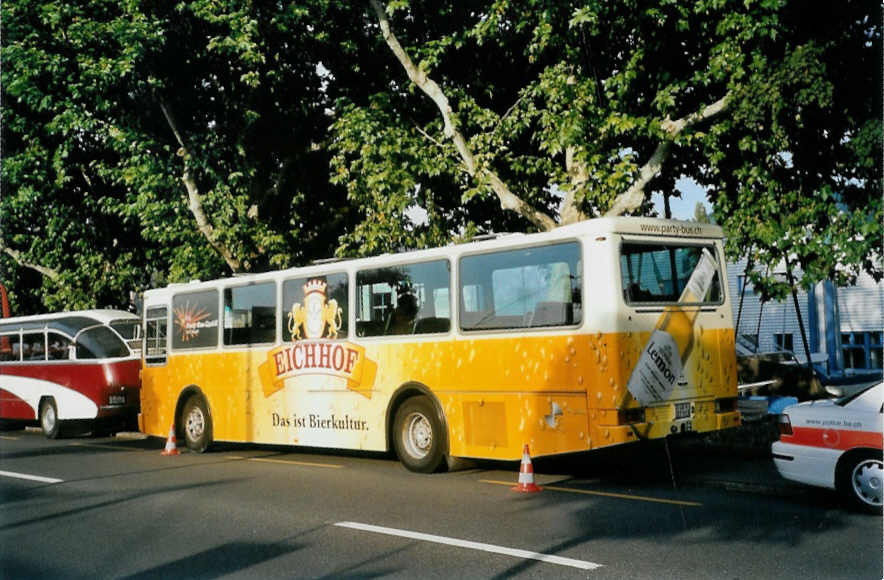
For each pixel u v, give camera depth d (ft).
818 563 22.77
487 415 38.91
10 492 39.81
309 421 47.67
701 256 38.37
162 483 41.14
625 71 47.96
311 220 72.49
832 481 28.99
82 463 50.62
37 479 43.86
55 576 24.27
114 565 25.29
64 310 84.33
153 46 59.88
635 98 50.44
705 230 38.60
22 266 93.04
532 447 37.06
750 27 43.80
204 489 38.78
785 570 22.20
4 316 89.71
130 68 58.34
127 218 68.39
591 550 24.82
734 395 38.65
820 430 29.32
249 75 57.77
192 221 67.67
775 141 45.62
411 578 22.58
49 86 63.10
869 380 52.70
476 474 41.32
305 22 60.54
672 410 36.29
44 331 73.67
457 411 40.16
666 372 36.29
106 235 82.17
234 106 65.92
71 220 79.82
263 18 59.72
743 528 27.07
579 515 30.01
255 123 67.41
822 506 30.17
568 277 36.42
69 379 71.05
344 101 59.72
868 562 22.79
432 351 41.39
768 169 48.06
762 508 30.22
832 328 89.35
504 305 38.60
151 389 58.95
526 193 57.21
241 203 64.59
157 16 61.11
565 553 24.57
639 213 54.44
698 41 48.34
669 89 46.88
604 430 34.76
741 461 41.24
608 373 34.88
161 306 58.54
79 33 58.65
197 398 55.42
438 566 23.66
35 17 61.36
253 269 68.90
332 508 32.83
